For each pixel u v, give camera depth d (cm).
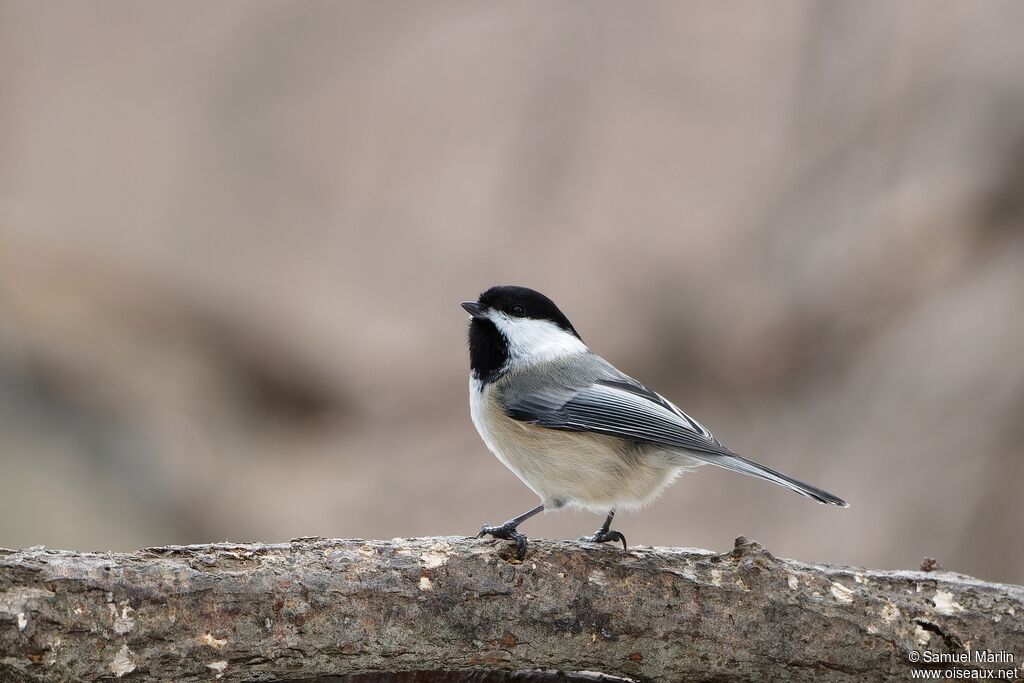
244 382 1439
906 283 1270
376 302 1453
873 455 1148
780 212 1381
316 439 1410
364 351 1441
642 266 1397
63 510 1165
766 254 1370
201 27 1587
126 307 1418
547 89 1480
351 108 1525
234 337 1448
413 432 1378
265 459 1367
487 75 1503
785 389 1306
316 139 1518
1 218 1448
